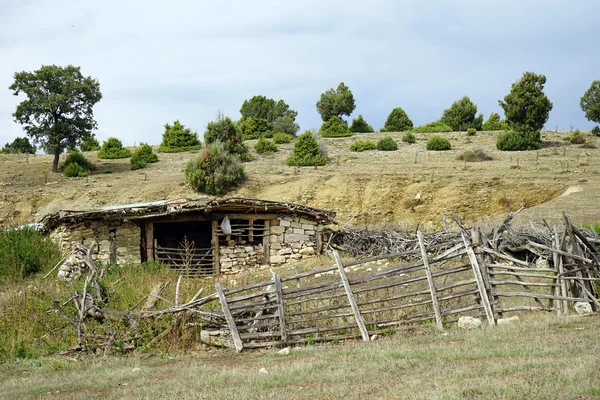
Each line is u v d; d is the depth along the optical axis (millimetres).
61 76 54812
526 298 14523
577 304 13289
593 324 11648
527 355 9562
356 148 57156
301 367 10258
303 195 42688
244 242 26625
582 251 14547
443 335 12188
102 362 12578
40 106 52188
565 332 11172
